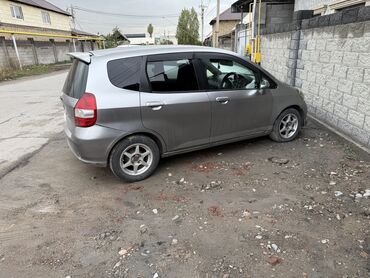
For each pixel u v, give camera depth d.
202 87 4.00
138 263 2.44
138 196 3.48
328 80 5.43
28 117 7.61
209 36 58.59
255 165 4.17
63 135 5.97
